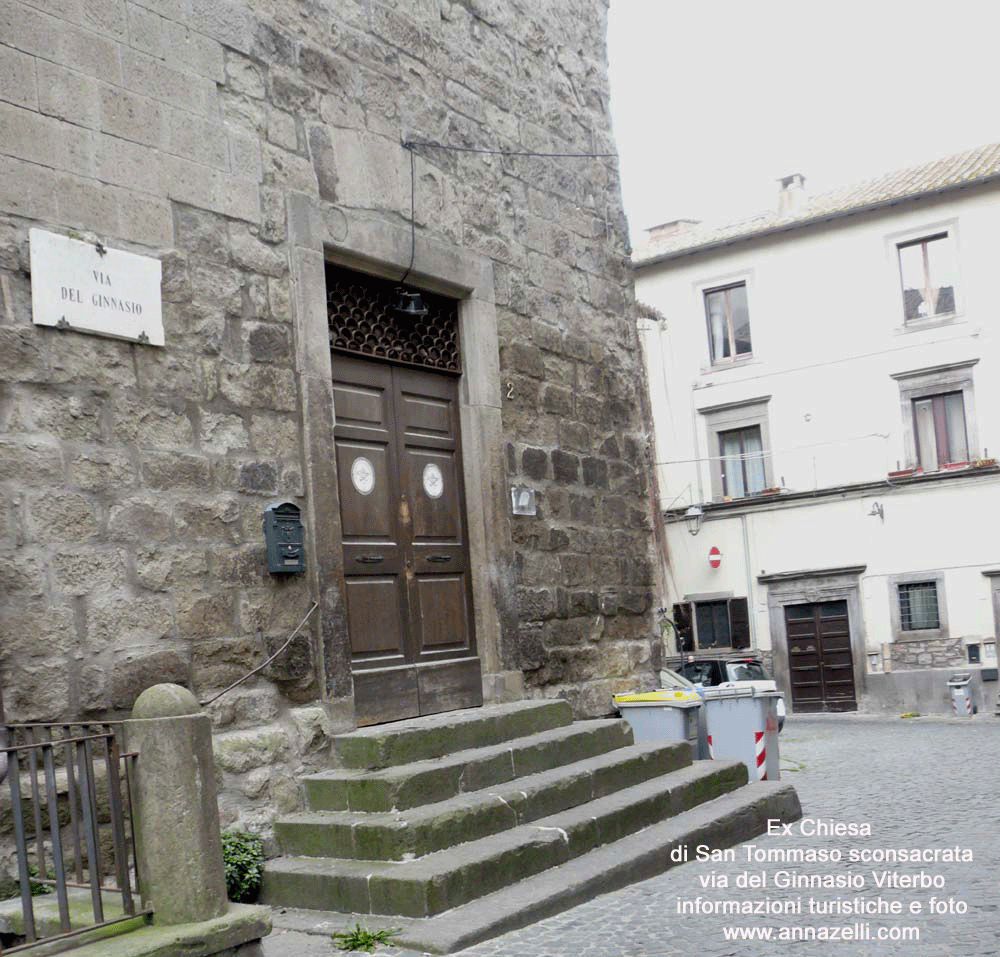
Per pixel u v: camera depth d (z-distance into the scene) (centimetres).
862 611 2516
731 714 1002
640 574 1082
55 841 463
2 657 564
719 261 2731
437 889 586
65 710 586
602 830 714
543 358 989
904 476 2466
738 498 2661
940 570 2434
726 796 855
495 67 969
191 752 495
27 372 592
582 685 983
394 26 862
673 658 2655
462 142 919
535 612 941
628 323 1112
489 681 884
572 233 1045
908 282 2523
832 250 2594
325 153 787
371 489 823
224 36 725
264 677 695
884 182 2664
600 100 1108
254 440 708
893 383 2514
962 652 2403
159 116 677
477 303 916
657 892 653
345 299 830
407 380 870
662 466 2778
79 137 632
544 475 973
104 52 651
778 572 2611
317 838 655
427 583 858
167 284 668
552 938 565
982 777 1128
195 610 657
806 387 2611
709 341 2748
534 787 721
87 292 621
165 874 488
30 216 602
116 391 634
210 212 701
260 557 700
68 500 602
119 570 621
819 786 1109
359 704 777
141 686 623
